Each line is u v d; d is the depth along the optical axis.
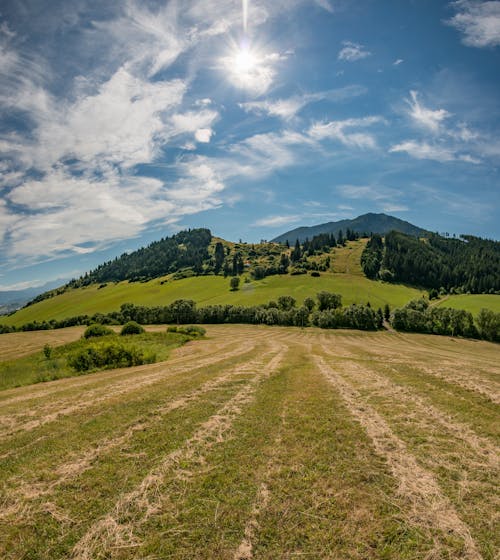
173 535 4.55
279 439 7.78
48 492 5.75
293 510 5.05
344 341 63.41
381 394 11.72
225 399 11.50
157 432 8.44
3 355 49.97
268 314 97.81
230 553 4.22
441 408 9.88
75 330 99.06
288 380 14.95
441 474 6.06
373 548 4.29
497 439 7.60
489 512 4.92
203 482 5.89
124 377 18.06
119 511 5.12
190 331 60.66
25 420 10.27
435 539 4.41
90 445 7.79
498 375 14.61
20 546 4.44
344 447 7.26
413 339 74.31
